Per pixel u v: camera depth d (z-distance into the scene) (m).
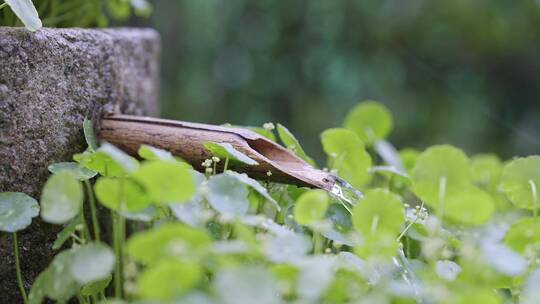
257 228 1.44
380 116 1.81
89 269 1.32
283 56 3.50
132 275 1.38
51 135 1.49
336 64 3.50
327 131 1.59
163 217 1.44
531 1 3.70
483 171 1.82
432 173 1.45
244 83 3.48
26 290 1.48
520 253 1.43
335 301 1.34
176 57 3.39
